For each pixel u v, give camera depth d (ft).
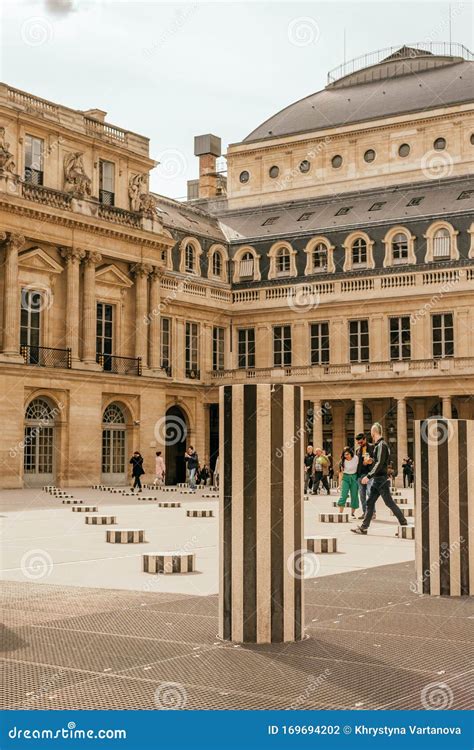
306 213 241.55
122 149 196.24
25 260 174.70
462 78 251.39
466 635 34.30
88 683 27.25
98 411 185.26
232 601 33.17
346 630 35.29
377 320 215.92
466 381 199.93
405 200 227.61
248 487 33.47
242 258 238.48
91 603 40.73
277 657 30.68
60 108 182.80
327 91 275.18
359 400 210.79
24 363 169.37
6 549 63.36
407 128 248.11
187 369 222.69
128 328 199.31
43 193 176.14
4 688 26.71
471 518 44.47
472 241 209.05
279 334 230.07
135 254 197.77
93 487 173.37
